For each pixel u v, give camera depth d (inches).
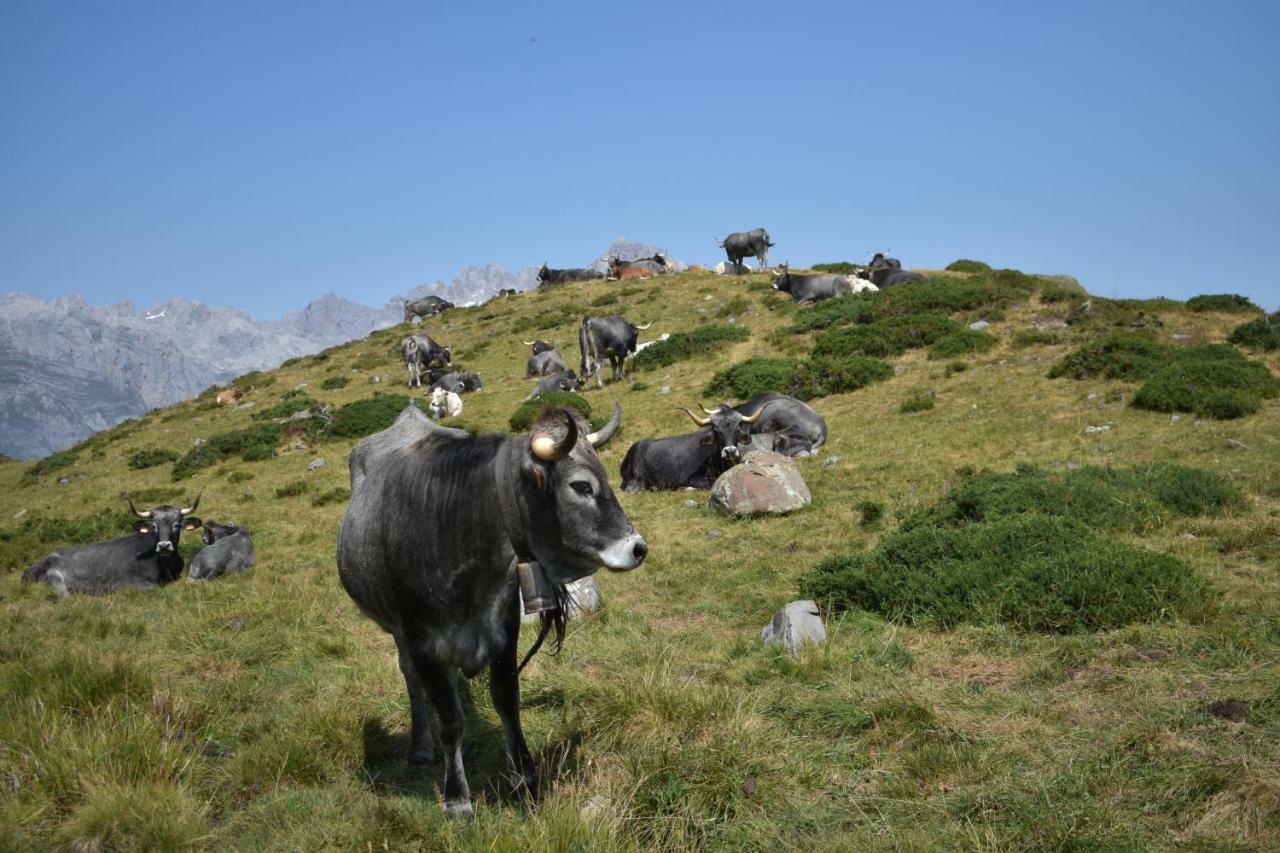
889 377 849.5
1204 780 179.5
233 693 280.7
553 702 258.7
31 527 752.3
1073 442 577.0
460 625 194.7
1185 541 359.6
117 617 399.2
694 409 854.5
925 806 186.7
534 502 183.9
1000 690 246.2
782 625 303.6
